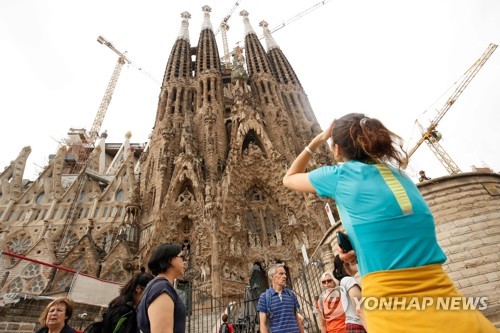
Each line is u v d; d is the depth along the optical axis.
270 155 44.28
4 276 38.62
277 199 41.62
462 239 13.70
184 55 71.81
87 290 14.29
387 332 1.81
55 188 55.28
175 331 3.48
